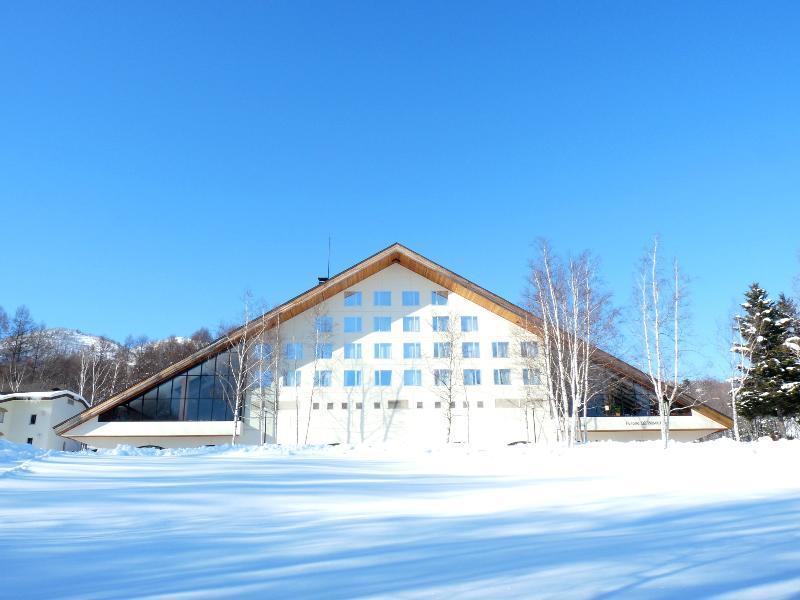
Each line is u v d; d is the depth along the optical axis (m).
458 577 5.37
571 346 35.22
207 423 40.09
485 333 43.66
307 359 42.91
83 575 5.52
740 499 10.41
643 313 33.09
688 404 40.03
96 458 19.45
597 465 18.39
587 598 4.66
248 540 7.21
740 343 42.81
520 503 10.45
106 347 87.88
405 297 44.59
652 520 8.42
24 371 72.06
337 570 5.69
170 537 7.35
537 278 36.66
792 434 53.66
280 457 22.89
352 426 41.56
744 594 4.71
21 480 12.45
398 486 13.27
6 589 5.02
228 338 40.94
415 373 42.94
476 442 41.03
